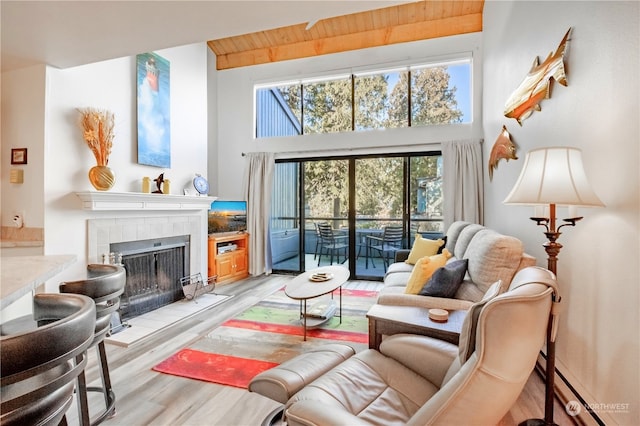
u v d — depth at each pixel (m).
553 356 1.59
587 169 1.74
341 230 5.39
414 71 4.98
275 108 5.65
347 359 1.66
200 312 3.67
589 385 1.73
